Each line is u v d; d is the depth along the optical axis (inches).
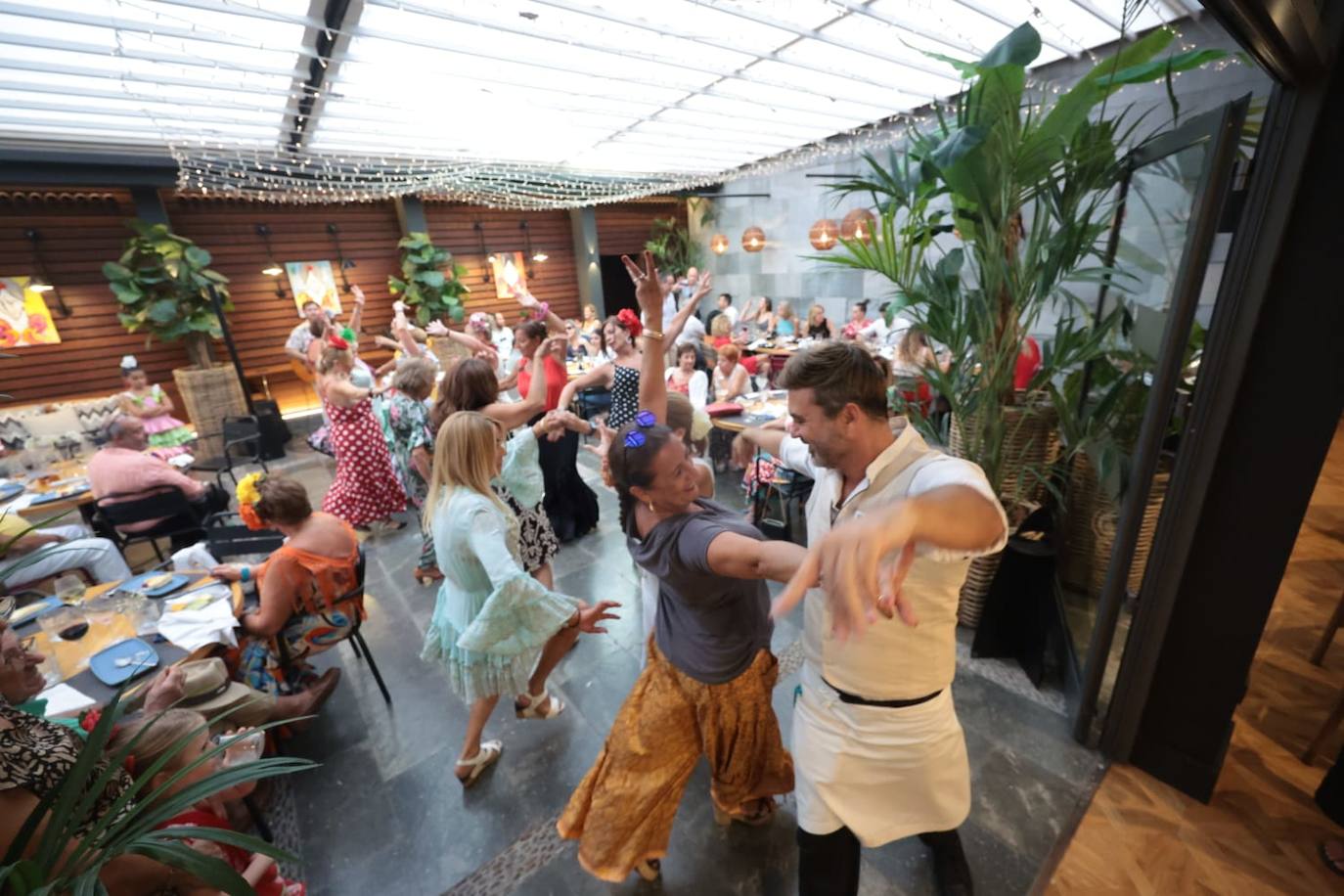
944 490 24.1
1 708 28.1
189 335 250.8
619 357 134.0
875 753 47.4
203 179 207.0
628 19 124.1
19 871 23.6
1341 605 92.7
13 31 106.7
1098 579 94.7
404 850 71.6
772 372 266.1
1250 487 61.1
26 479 154.6
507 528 75.5
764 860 67.7
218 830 26.6
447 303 349.7
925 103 207.5
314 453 260.2
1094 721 82.4
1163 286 73.0
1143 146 77.5
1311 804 71.7
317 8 111.7
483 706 77.4
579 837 67.7
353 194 243.9
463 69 145.2
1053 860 66.7
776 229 398.6
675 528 46.7
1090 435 90.4
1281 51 43.8
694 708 58.7
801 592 18.6
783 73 172.4
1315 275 53.9
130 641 71.7
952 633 46.4
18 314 244.8
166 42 118.3
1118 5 131.7
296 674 92.0
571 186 311.6
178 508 141.9
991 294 91.1
